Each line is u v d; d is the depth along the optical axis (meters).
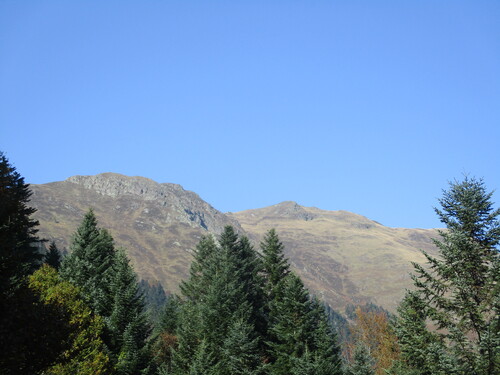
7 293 18.86
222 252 62.81
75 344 39.78
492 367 25.34
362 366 50.38
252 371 46.38
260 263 61.78
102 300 51.47
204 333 50.84
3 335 16.75
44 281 49.25
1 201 20.41
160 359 59.12
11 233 20.20
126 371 46.41
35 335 18.05
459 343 26.80
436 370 26.44
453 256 28.72
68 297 45.81
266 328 56.75
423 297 29.05
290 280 52.59
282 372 47.81
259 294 59.38
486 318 27.11
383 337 62.09
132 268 55.59
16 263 19.47
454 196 30.52
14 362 17.12
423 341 28.28
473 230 29.45
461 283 27.69
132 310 50.31
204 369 46.12
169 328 69.50
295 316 50.41
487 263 28.59
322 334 49.59
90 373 38.62
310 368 44.94
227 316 51.38
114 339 48.34
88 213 60.78
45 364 18.41
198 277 68.75
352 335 66.31
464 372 25.66
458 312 27.64
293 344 48.81
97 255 57.91
